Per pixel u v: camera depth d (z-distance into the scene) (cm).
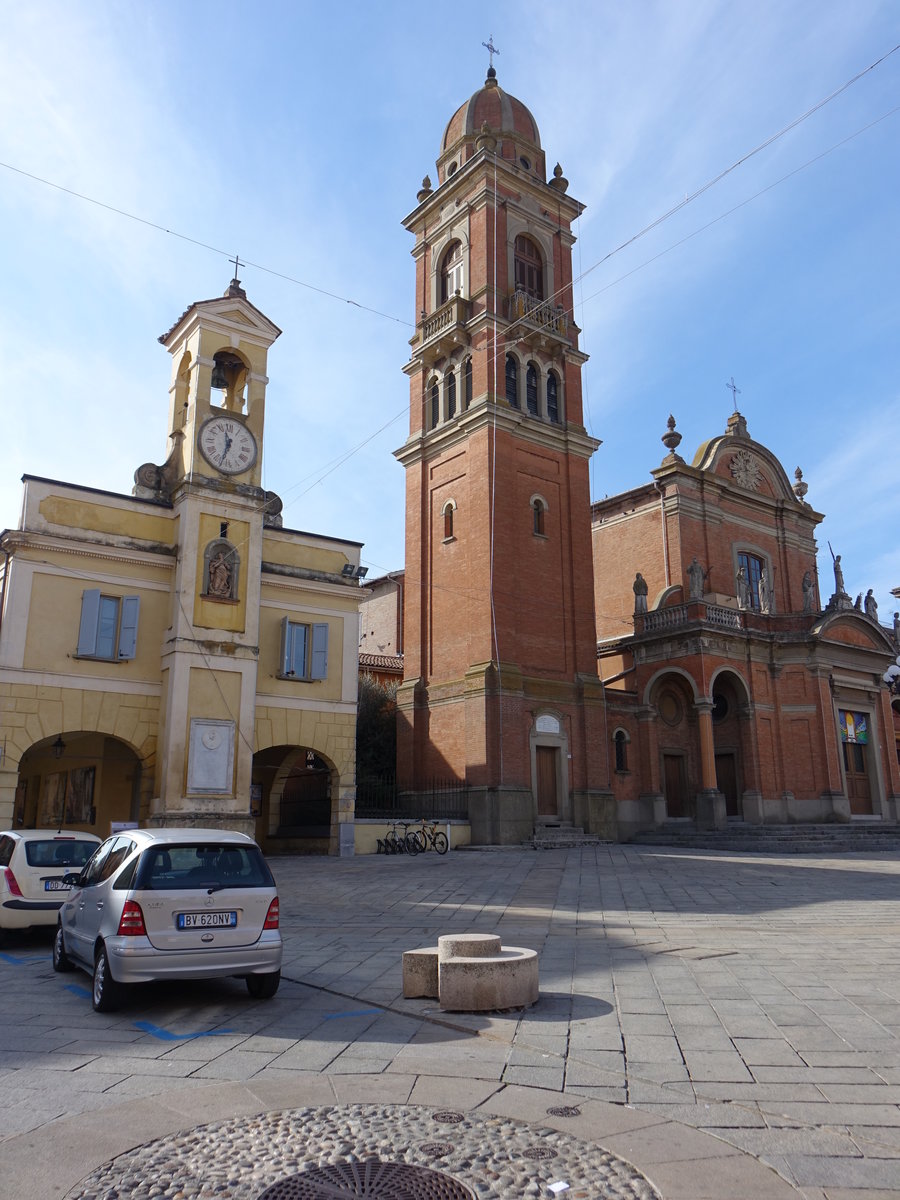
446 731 3281
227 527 2506
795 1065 651
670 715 3794
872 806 3862
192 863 898
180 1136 526
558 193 3844
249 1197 448
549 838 3070
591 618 3506
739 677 3691
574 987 920
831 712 3731
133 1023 816
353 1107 572
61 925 1090
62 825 2809
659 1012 809
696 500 4050
